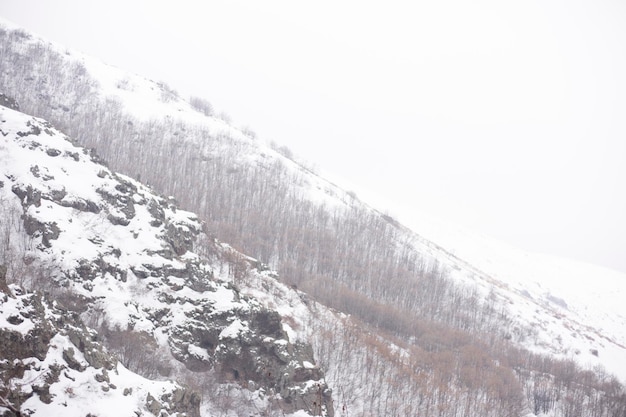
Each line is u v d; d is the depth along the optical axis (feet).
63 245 357.82
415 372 453.99
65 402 215.10
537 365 636.89
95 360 240.94
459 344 613.52
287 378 349.82
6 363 207.21
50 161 416.05
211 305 374.22
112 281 362.12
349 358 427.74
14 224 361.10
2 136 414.82
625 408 542.98
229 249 498.28
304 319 450.71
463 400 453.58
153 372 326.03
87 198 402.11
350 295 602.03
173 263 392.06
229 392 339.57
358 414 380.78
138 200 435.12
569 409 527.81
